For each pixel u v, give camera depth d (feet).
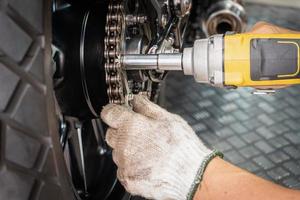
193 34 3.84
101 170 2.50
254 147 3.75
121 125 1.93
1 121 1.42
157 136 1.88
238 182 1.73
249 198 1.68
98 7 2.09
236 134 3.87
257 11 5.24
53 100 1.55
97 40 2.01
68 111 2.05
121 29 2.05
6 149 1.44
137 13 2.24
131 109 2.06
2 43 1.41
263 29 2.15
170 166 1.83
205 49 1.91
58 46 1.94
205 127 3.92
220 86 1.96
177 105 4.16
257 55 1.85
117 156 1.93
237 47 1.87
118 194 2.50
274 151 3.73
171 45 2.40
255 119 4.02
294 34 1.92
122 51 2.05
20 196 1.49
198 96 4.26
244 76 1.89
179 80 4.44
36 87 1.49
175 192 1.84
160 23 2.34
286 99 4.25
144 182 1.87
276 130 3.92
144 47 2.15
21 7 1.45
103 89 2.06
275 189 1.69
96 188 2.43
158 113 1.98
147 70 2.24
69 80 1.99
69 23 2.00
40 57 1.50
